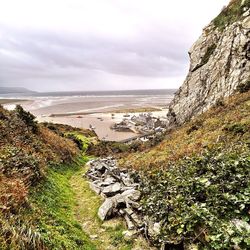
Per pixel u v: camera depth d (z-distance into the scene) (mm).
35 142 18156
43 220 7758
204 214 6727
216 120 21125
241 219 6535
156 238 7402
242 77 30094
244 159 8883
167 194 9055
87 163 25688
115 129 71500
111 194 12508
